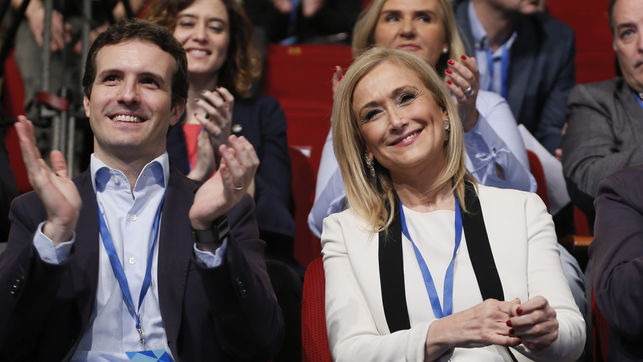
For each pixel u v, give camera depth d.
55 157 2.95
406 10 4.88
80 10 5.29
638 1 4.55
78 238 3.17
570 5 7.72
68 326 3.06
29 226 3.19
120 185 3.31
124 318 3.15
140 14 5.98
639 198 3.30
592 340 3.41
